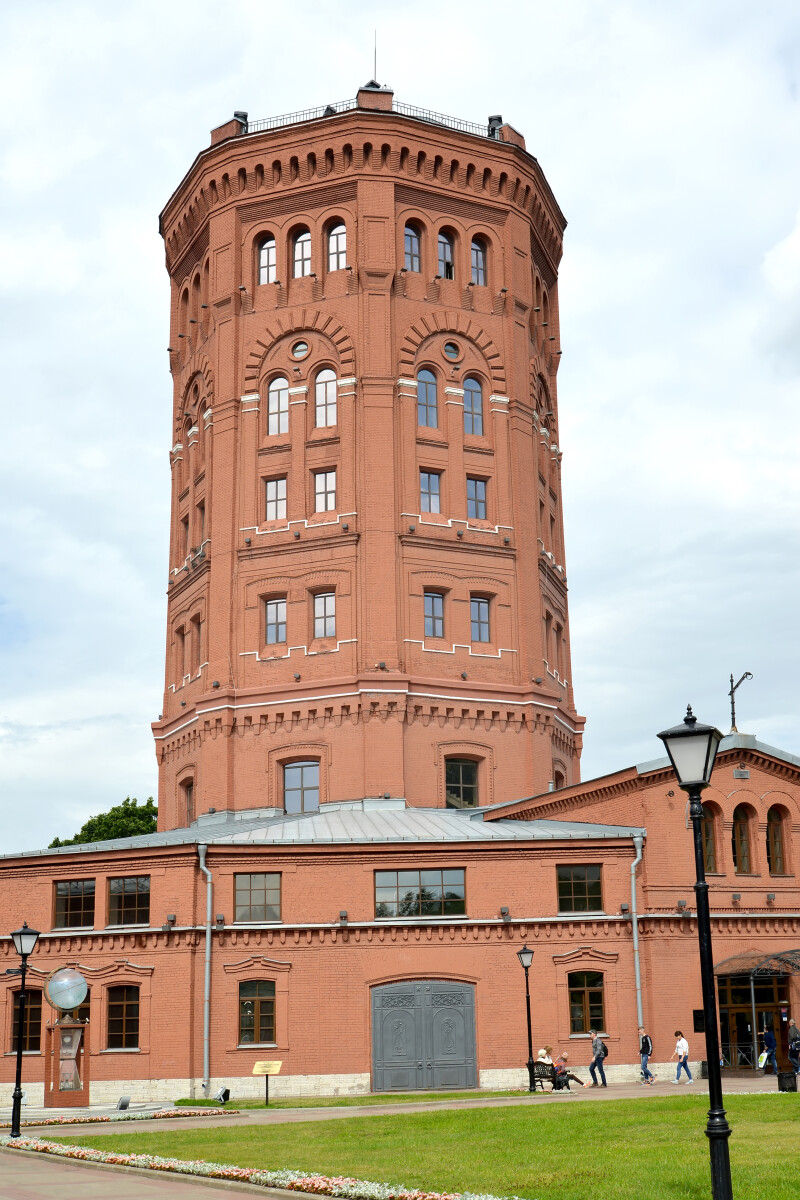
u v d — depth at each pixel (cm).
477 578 5978
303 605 5838
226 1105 4244
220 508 6072
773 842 5209
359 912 4706
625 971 4725
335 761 5603
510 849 4784
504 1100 3850
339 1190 2120
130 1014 4700
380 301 6016
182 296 6925
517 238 6488
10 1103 4766
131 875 4825
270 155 6253
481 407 6250
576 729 6681
